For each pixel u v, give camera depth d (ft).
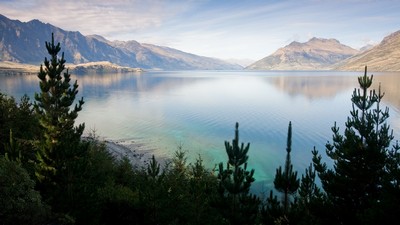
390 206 40.19
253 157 185.16
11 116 92.38
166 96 511.40
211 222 65.10
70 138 68.28
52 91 69.92
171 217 65.46
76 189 56.54
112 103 419.54
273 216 47.88
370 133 55.98
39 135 81.71
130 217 62.59
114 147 187.01
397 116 292.20
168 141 215.51
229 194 47.67
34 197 48.83
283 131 251.39
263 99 466.29
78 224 55.72
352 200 54.03
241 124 277.64
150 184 71.97
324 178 63.87
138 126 264.31
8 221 45.27
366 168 51.72
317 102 428.97
